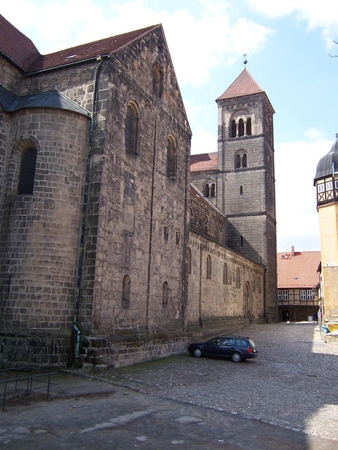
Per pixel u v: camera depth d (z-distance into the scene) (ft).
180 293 103.50
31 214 71.26
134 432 41.37
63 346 67.72
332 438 41.83
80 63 80.59
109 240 75.77
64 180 73.36
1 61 81.66
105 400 52.60
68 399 52.08
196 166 232.94
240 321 166.50
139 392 57.67
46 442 37.88
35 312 68.54
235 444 39.09
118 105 81.15
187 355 97.60
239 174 219.41
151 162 93.30
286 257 303.07
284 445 39.32
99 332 70.90
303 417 49.39
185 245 107.65
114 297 76.48
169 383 64.75
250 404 54.29
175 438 40.09
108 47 86.43
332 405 56.18
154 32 97.76
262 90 224.53
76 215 73.67
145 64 92.89
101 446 37.42
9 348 66.59
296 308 279.49
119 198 79.82
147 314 87.86
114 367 72.54
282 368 86.33
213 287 140.26
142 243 87.51
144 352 83.41
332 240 172.55
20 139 74.59
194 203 174.19
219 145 226.58
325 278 168.14
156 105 96.99
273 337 143.74
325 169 181.06
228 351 92.94
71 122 75.46
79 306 70.64
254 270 194.80
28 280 69.31
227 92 233.96
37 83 84.02
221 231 209.87
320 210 179.42
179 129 108.06
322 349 116.98
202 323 125.70
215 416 47.96
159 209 95.61
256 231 211.00
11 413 45.65
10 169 73.97
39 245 70.49
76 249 72.79
